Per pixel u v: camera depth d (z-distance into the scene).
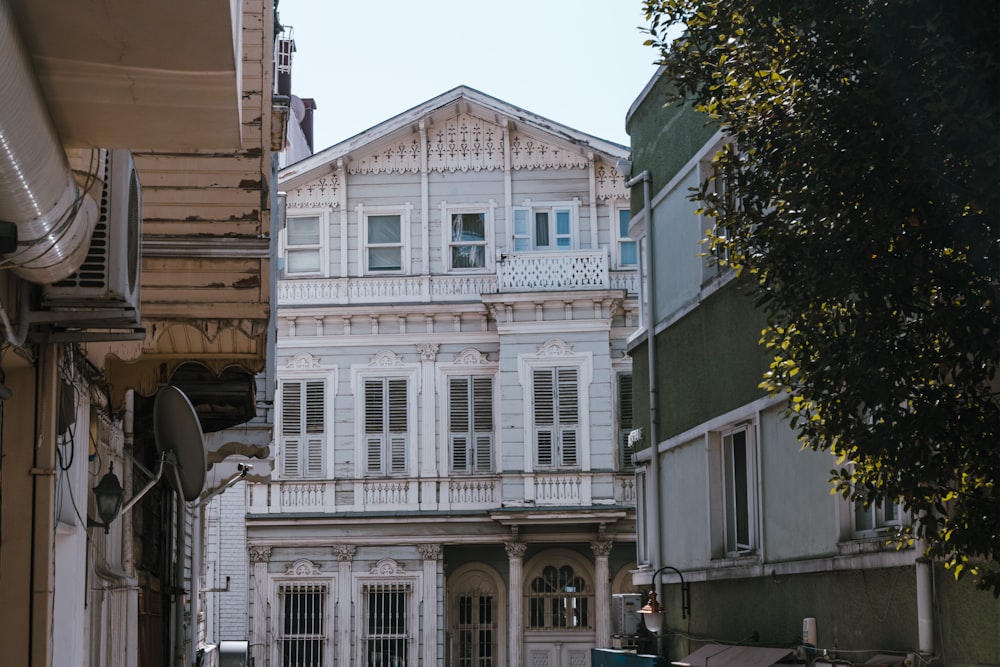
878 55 7.38
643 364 19.78
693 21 8.98
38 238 6.06
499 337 33.28
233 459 23.06
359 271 34.03
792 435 13.75
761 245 8.41
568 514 32.22
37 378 7.78
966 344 7.14
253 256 10.55
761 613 14.80
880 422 7.68
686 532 17.42
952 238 7.30
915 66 7.24
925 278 7.32
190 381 13.84
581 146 34.16
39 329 7.72
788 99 8.30
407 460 33.31
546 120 34.22
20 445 7.70
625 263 34.00
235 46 5.32
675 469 17.98
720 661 14.76
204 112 5.82
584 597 33.16
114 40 5.11
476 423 33.41
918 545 10.59
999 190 6.74
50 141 5.46
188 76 5.44
